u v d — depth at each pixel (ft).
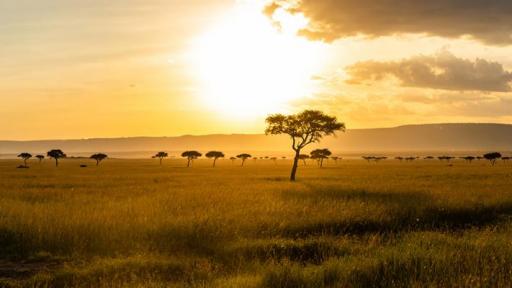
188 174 232.73
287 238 51.26
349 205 74.95
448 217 69.26
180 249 46.65
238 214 64.44
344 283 30.83
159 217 61.36
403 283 30.60
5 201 82.43
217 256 43.45
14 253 44.62
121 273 35.73
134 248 45.62
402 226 62.23
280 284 31.22
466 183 133.69
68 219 56.85
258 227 56.13
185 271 36.65
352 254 41.39
